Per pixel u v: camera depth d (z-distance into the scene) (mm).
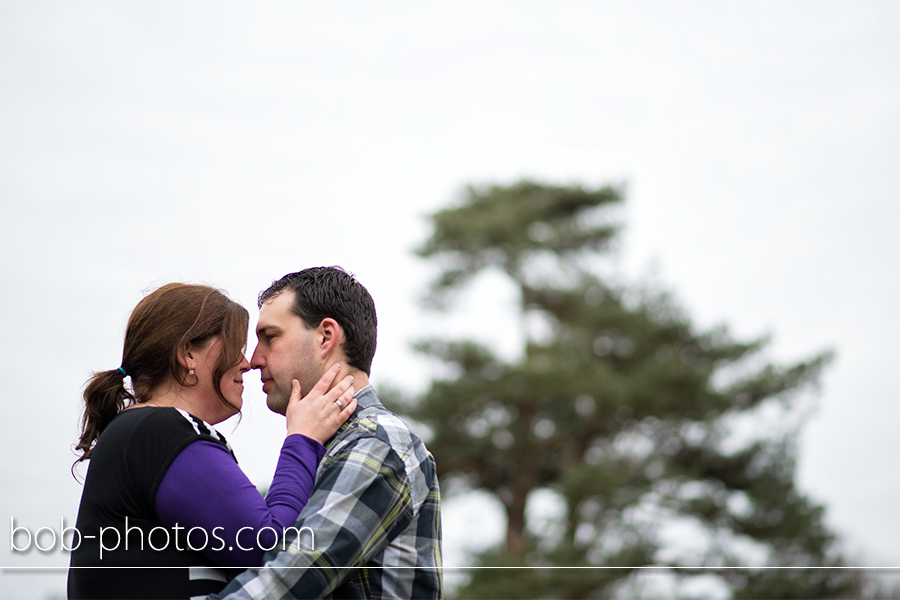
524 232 28719
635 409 25953
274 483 3035
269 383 3342
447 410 26219
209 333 3143
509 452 26812
